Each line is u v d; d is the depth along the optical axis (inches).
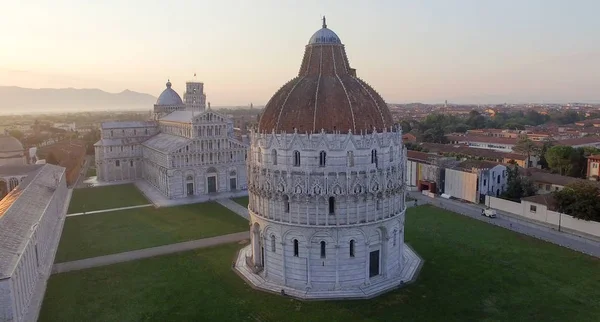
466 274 3216.0
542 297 2839.6
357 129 2977.4
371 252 3097.9
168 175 5841.5
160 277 3223.4
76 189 6609.3
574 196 4192.9
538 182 5521.7
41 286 3065.9
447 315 2632.9
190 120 6102.4
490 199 5039.4
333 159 2910.9
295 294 2942.9
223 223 4628.4
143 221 4746.6
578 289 2950.3
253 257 3390.7
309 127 2967.5
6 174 6092.5
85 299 2874.0
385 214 3093.0
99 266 3437.5
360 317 2623.0
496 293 2906.0
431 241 3934.5
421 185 6043.3
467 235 4099.4
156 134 7647.6
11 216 3262.8
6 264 2466.8
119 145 7258.9
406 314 2652.6
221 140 6186.0
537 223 4478.3
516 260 3469.5
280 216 3051.2
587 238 3991.1
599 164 5905.5
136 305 2785.4
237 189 6378.0
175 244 3951.8
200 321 2588.6
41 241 3472.0
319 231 2965.1
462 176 5482.3
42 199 4222.4
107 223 4682.6
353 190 2933.1
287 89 3270.2
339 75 3275.1
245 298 2888.8
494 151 7485.2
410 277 3181.6
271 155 3073.3
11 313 2380.7
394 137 3144.7
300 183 2950.3
